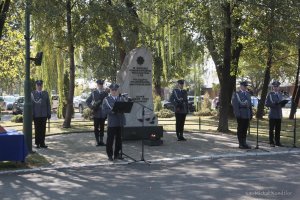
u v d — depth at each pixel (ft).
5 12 45.29
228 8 57.26
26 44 41.73
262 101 98.94
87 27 59.88
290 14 56.80
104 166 37.42
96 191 28.27
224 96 63.72
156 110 118.11
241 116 47.16
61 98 75.31
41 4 48.08
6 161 37.14
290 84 168.86
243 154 43.70
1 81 142.10
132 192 27.91
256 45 77.20
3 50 85.46
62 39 63.05
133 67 52.49
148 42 67.41
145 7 66.59
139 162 38.99
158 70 94.38
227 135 59.98
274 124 49.83
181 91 53.52
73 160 39.88
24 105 42.14
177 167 36.94
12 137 35.86
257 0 55.83
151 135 49.14
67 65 91.45
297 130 70.13
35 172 34.88
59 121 82.23
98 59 101.86
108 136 40.24
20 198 26.66
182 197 26.48
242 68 112.37
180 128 53.67
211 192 27.68
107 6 56.90
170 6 63.31
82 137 56.80
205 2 54.70
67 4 57.52
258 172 34.53
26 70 42.09
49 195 27.32
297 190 28.09
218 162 39.45
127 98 41.39
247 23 63.00
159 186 29.60
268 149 47.21
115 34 63.77
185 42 67.72
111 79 123.44
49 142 51.80
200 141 53.26
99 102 48.42
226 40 62.64
